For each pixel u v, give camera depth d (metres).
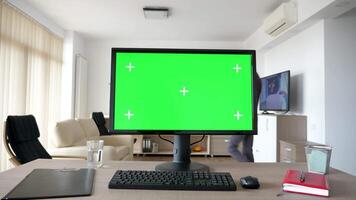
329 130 3.05
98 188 0.76
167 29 4.80
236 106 1.01
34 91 3.76
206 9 3.79
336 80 3.07
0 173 0.91
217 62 1.01
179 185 0.75
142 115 1.00
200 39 5.47
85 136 3.35
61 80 4.73
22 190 0.71
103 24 4.53
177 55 1.01
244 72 1.01
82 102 5.14
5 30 3.01
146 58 1.00
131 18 4.21
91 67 5.53
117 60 0.99
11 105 3.21
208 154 5.03
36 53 3.82
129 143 3.77
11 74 3.20
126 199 0.67
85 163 1.09
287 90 3.67
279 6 3.56
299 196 0.71
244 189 0.77
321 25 3.13
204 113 1.01
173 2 3.56
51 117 4.32
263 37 4.51
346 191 0.76
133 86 0.99
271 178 0.90
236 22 4.37
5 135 2.01
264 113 4.17
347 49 3.08
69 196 0.68
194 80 1.01
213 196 0.70
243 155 1.59
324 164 0.97
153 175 0.83
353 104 3.07
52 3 3.60
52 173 0.89
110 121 0.98
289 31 3.62
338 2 2.56
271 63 4.73
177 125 1.00
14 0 3.22
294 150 3.07
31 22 3.66
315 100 3.28
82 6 3.71
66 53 4.82
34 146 2.27
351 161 3.04
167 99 1.00
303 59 3.58
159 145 5.29
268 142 3.73
